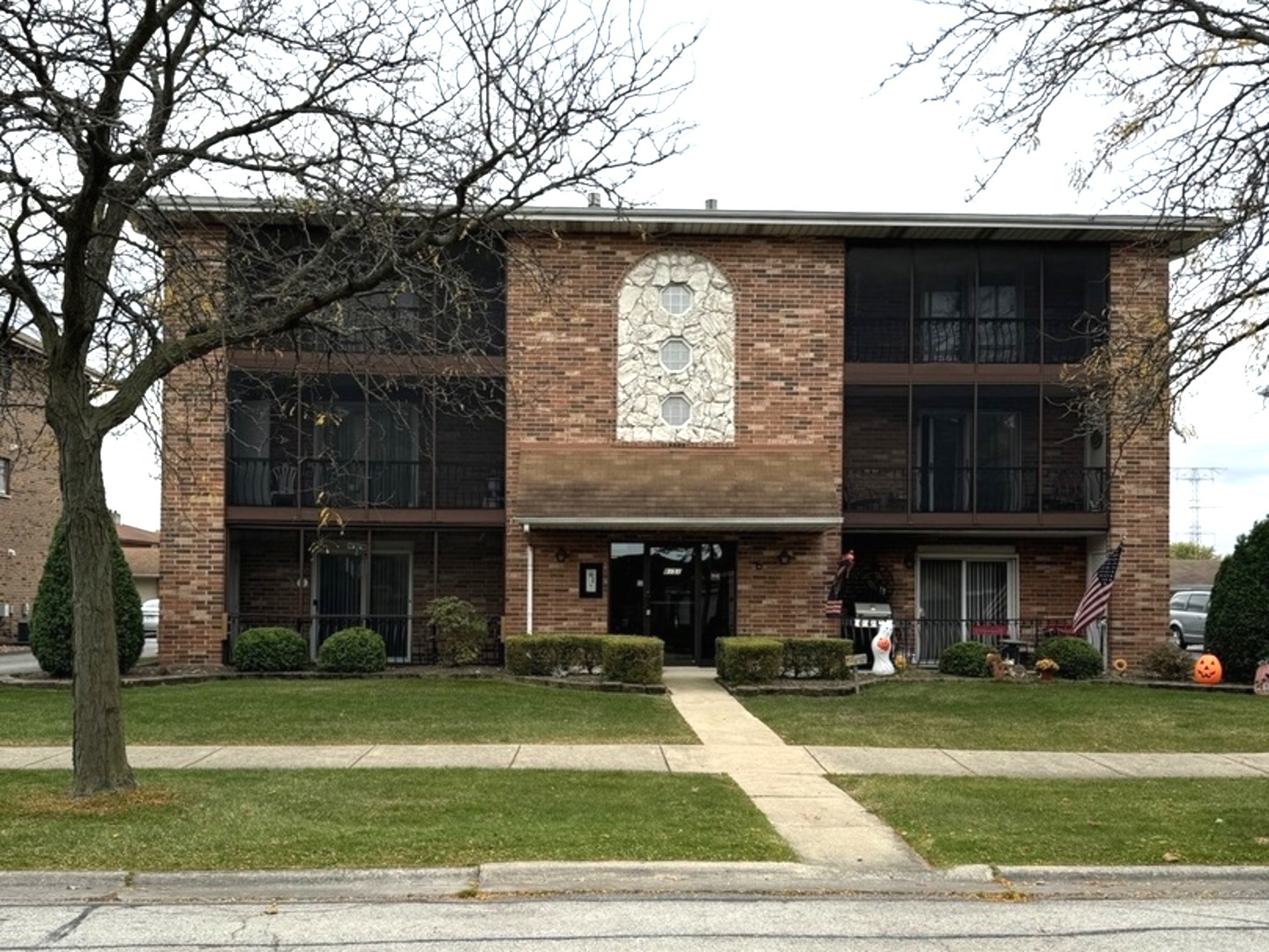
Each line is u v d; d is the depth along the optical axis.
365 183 10.12
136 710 14.93
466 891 7.36
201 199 14.16
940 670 19.91
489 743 13.02
